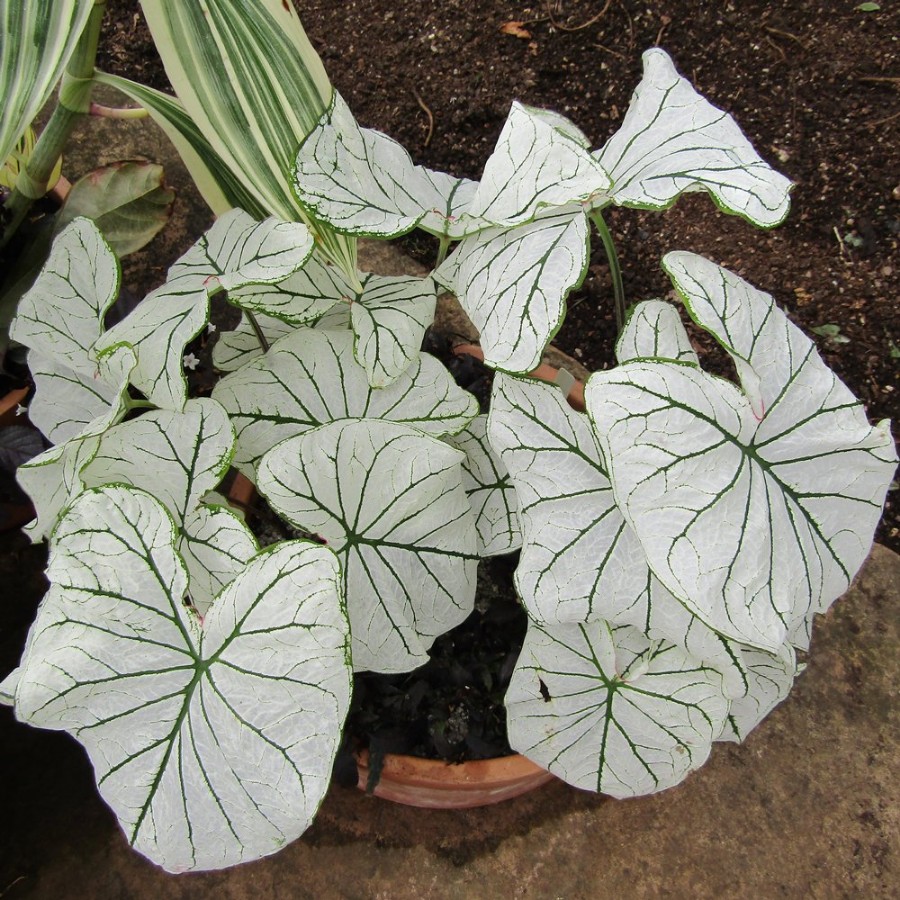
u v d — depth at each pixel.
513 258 0.52
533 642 0.54
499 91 1.07
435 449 0.53
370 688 0.65
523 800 0.84
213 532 0.50
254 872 0.81
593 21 1.07
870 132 1.00
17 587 0.91
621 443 0.46
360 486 0.53
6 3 0.51
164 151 1.11
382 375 0.56
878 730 0.87
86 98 0.70
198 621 0.46
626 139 0.57
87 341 0.57
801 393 0.51
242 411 0.58
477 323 0.52
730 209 0.49
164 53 0.59
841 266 0.98
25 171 0.76
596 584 0.52
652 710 0.55
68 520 0.45
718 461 0.48
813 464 0.50
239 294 0.57
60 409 0.61
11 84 0.51
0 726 0.86
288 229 0.53
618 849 0.83
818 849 0.83
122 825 0.44
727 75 1.04
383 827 0.83
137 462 0.52
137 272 1.04
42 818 0.83
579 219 0.51
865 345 0.96
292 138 0.61
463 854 0.82
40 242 0.80
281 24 0.60
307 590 0.45
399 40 1.10
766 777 0.85
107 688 0.44
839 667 0.89
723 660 0.52
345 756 0.64
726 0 1.05
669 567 0.46
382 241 1.05
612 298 1.01
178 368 0.52
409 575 0.56
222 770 0.44
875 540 0.93
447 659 0.68
